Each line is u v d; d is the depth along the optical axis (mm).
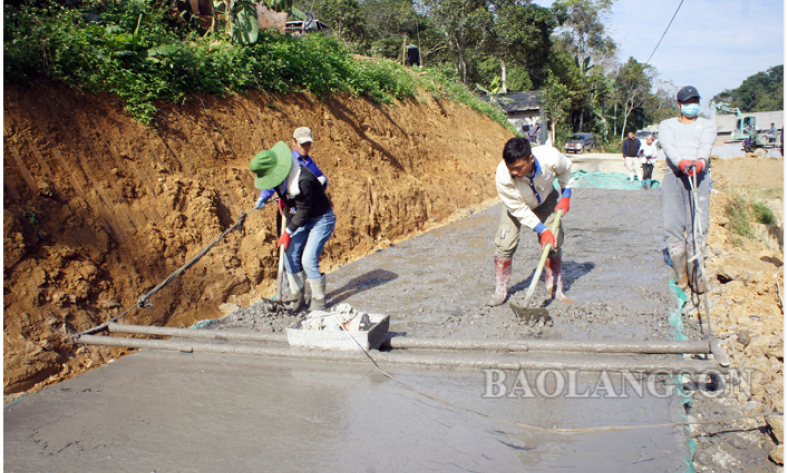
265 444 2836
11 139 4680
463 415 3062
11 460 2756
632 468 2502
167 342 4211
